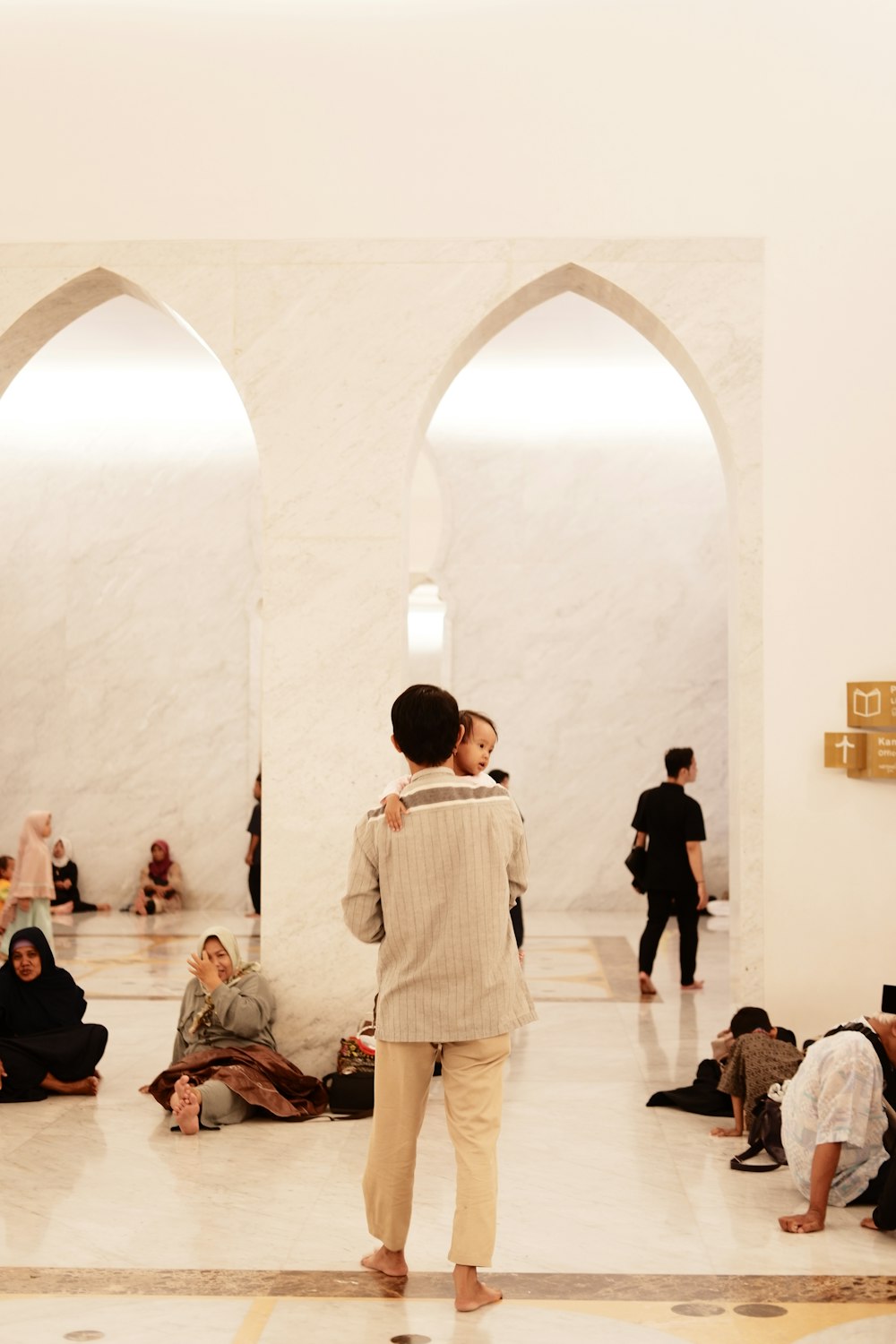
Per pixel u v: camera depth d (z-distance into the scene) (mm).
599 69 6855
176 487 14680
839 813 6695
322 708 6852
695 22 6844
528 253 6828
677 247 6793
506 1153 5656
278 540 6883
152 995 9398
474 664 14203
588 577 14195
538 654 14188
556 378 13898
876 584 6734
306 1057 6766
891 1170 4656
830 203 6785
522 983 4215
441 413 14234
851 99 6805
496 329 7230
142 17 6949
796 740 6715
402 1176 4211
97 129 6941
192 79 6938
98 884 14602
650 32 6848
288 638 6867
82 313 7402
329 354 6887
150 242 6910
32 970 6953
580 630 14188
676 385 13945
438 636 20172
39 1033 6922
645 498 14195
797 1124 4980
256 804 13695
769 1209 4949
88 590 14695
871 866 6684
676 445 14195
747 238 6793
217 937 6723
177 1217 4855
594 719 14148
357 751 6836
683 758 9523
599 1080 6938
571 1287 4203
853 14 6816
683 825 9484
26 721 14664
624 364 13344
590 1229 4730
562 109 6848
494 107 6863
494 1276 4301
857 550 6738
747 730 6723
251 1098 6129
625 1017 8586
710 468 14180
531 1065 7254
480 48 6879
